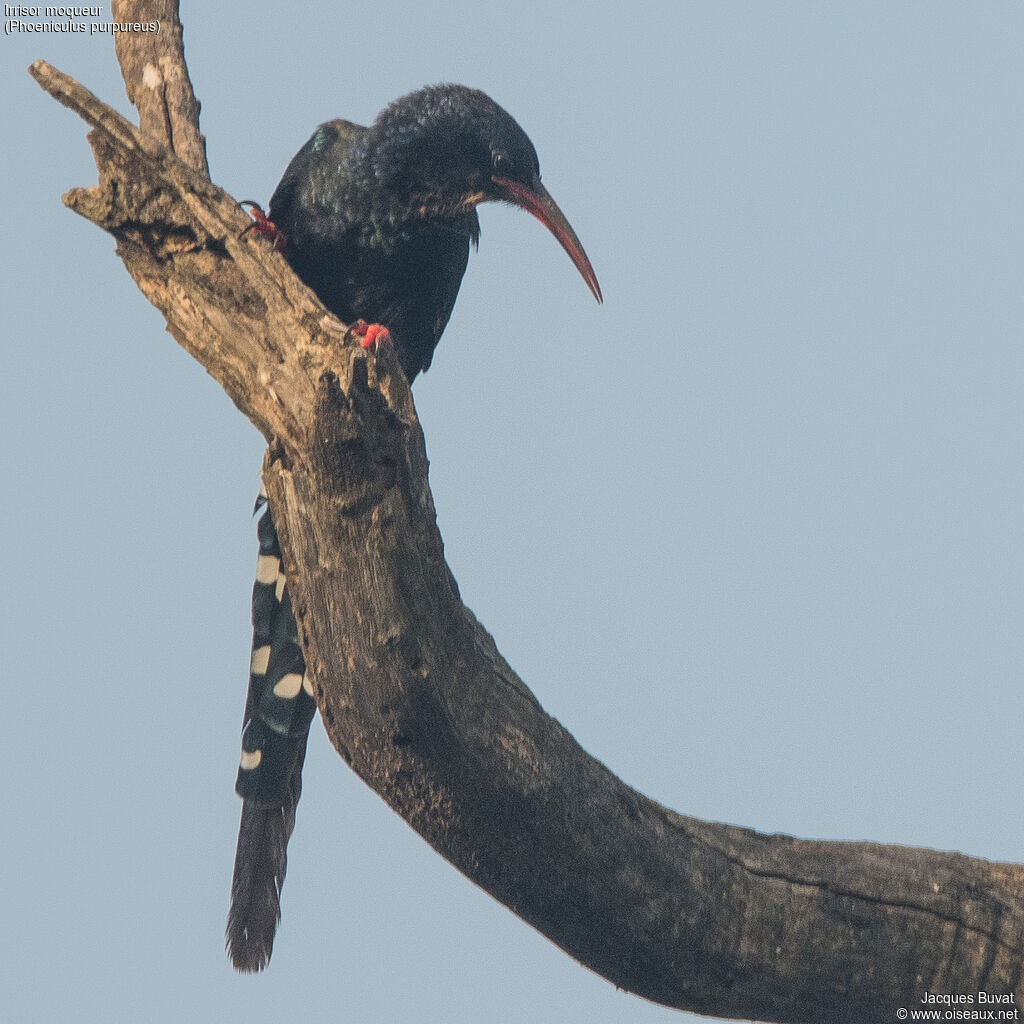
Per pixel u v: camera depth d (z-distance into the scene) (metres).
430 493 9.34
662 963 10.51
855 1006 10.75
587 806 10.02
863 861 10.86
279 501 9.41
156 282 9.52
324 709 9.89
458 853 10.23
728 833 10.77
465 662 9.64
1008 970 10.71
